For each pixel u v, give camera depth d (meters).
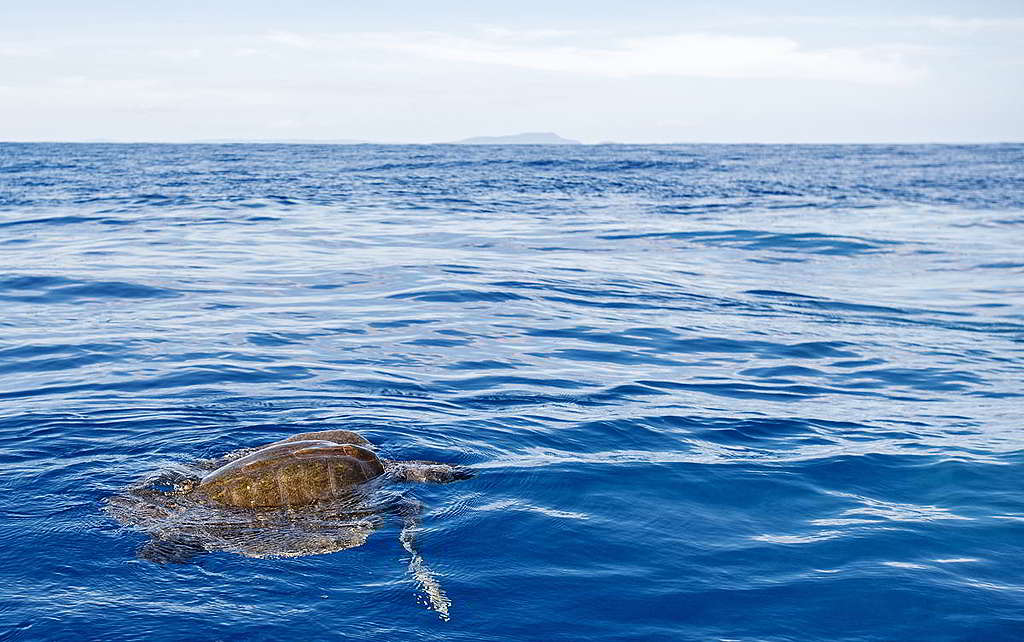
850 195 39.62
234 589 4.88
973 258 20.59
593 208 31.44
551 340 11.77
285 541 5.46
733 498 6.51
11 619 4.49
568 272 17.41
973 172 61.38
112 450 6.95
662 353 11.30
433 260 18.41
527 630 4.62
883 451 7.64
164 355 10.25
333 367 9.90
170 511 5.81
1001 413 9.02
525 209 30.73
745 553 5.61
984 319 13.98
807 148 131.50
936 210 32.59
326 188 39.22
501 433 7.69
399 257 18.78
